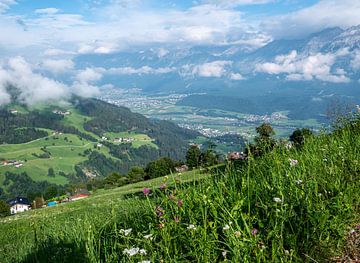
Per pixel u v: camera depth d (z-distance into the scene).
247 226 3.79
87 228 4.83
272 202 4.41
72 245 4.75
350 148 6.39
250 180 5.05
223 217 4.20
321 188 4.88
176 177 5.20
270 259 3.68
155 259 3.75
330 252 3.89
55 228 6.53
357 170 5.54
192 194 4.77
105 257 3.94
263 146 6.43
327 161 5.80
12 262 5.50
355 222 4.30
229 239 3.72
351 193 4.71
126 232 4.05
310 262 3.75
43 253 5.08
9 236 8.47
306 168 5.40
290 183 4.80
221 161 6.27
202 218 4.32
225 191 4.91
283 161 5.89
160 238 4.20
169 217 4.44
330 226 4.05
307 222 4.08
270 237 3.92
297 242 3.98
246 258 3.55
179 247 3.96
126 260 3.84
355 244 3.96
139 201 5.71
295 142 7.59
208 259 3.72
